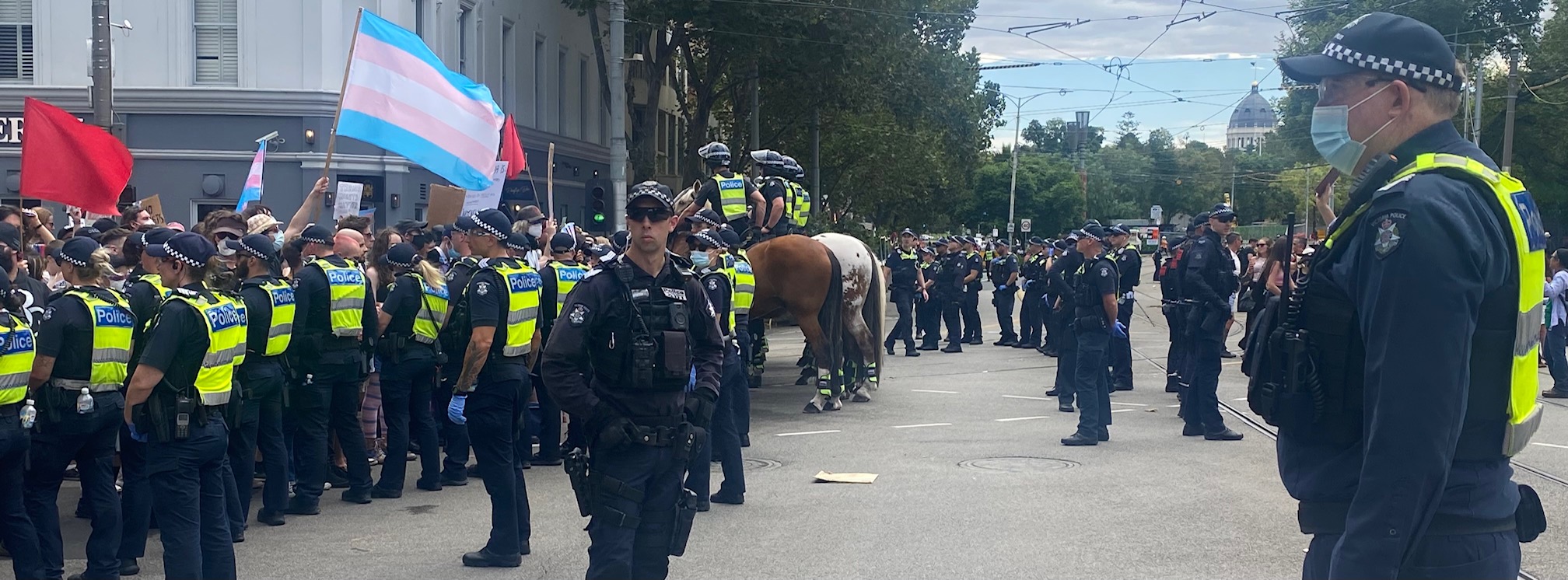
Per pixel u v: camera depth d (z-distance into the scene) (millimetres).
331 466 9531
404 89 12227
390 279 9938
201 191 22344
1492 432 2801
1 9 22594
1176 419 12773
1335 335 2912
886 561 6891
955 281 21969
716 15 30062
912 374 17859
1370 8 25750
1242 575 6547
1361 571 2678
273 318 7555
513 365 6914
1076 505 8344
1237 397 14438
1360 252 2803
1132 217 106500
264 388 7559
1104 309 10828
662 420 4910
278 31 22375
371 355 8578
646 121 33062
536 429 10367
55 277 9445
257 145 22375
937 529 7656
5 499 6207
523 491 7203
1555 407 13641
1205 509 8203
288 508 8406
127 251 7957
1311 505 3041
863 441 11352
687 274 5059
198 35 22469
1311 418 2961
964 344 23984
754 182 13945
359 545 7465
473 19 26297
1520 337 2766
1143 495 8680
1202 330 11273
